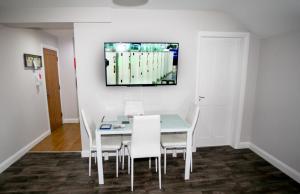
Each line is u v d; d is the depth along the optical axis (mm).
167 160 2961
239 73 3164
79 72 2863
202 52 3109
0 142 2631
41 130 3809
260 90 3074
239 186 2320
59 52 4719
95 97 2955
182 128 2355
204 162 2883
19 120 3076
